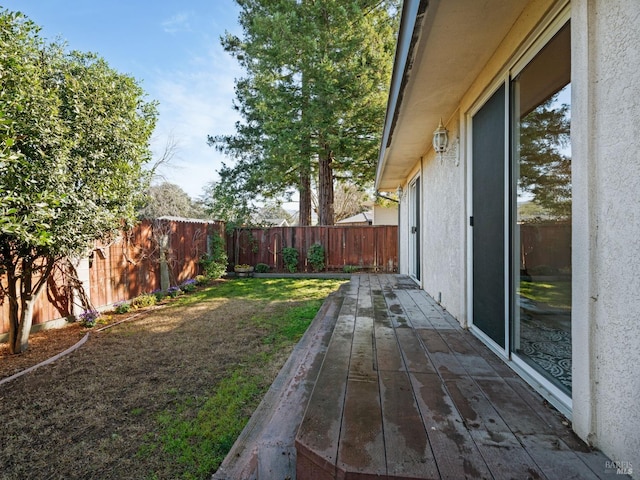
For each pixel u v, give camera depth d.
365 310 3.84
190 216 18.77
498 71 2.30
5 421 2.42
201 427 2.30
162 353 3.77
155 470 1.90
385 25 9.29
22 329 3.86
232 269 10.99
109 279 5.89
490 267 2.54
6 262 3.64
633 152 1.14
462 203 3.07
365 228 10.76
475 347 2.52
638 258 1.12
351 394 1.77
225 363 3.45
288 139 8.95
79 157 3.59
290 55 8.70
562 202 1.97
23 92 2.98
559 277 2.07
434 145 3.71
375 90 9.21
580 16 1.38
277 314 5.45
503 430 1.43
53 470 1.92
